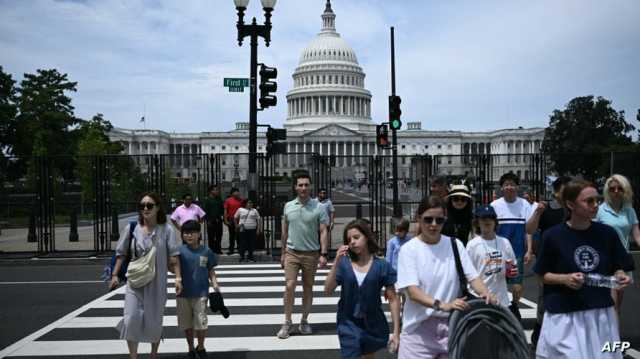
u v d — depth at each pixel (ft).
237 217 66.03
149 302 26.11
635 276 52.34
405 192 96.12
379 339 20.72
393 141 78.59
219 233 69.21
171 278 54.54
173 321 37.81
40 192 73.92
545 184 78.74
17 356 30.09
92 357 29.94
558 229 18.53
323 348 30.91
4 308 42.19
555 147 289.53
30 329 35.94
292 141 490.08
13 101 216.54
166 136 502.79
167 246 27.12
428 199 19.03
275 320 37.55
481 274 26.91
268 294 46.70
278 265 63.10
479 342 16.94
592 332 17.83
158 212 26.94
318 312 39.83
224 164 91.86
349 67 541.75
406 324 18.99
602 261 17.95
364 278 20.81
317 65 537.24
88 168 136.15
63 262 67.62
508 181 31.96
